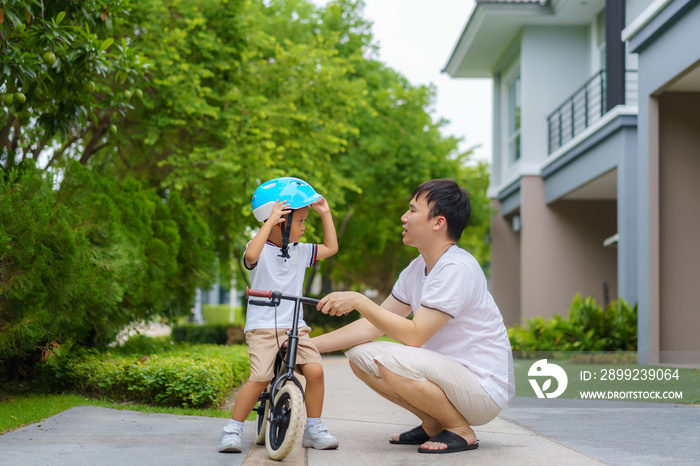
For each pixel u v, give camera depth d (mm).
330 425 4777
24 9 5449
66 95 6023
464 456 3508
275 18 16250
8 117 7582
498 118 19422
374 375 3641
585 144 13508
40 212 5383
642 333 9859
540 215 16234
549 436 4254
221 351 8320
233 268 19859
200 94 11273
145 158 12289
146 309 8250
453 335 3684
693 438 4176
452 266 3602
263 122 12500
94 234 6496
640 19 9742
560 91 16609
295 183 3932
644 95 9984
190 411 5441
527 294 16094
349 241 21516
